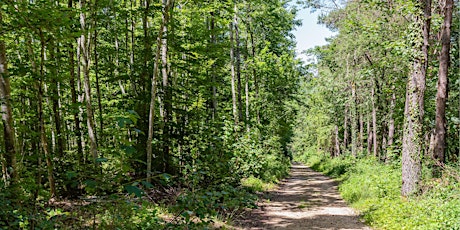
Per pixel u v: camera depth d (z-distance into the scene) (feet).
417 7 35.96
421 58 36.76
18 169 24.68
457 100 55.11
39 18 24.35
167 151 38.47
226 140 43.83
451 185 32.32
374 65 54.85
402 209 30.99
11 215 15.67
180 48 40.32
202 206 15.76
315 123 149.38
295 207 40.98
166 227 17.48
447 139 59.26
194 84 47.52
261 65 74.18
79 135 38.27
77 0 41.19
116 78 39.81
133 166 31.73
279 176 74.43
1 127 26.22
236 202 27.45
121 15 39.70
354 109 97.66
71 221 16.34
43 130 29.55
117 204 15.01
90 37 35.68
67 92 50.72
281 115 100.78
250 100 85.25
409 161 36.94
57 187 30.81
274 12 72.95
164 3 38.55
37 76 28.99
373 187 43.04
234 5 59.26
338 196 50.44
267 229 30.22
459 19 51.39
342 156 108.78
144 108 38.75
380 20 41.88
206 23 54.80
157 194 28.14
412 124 37.04
